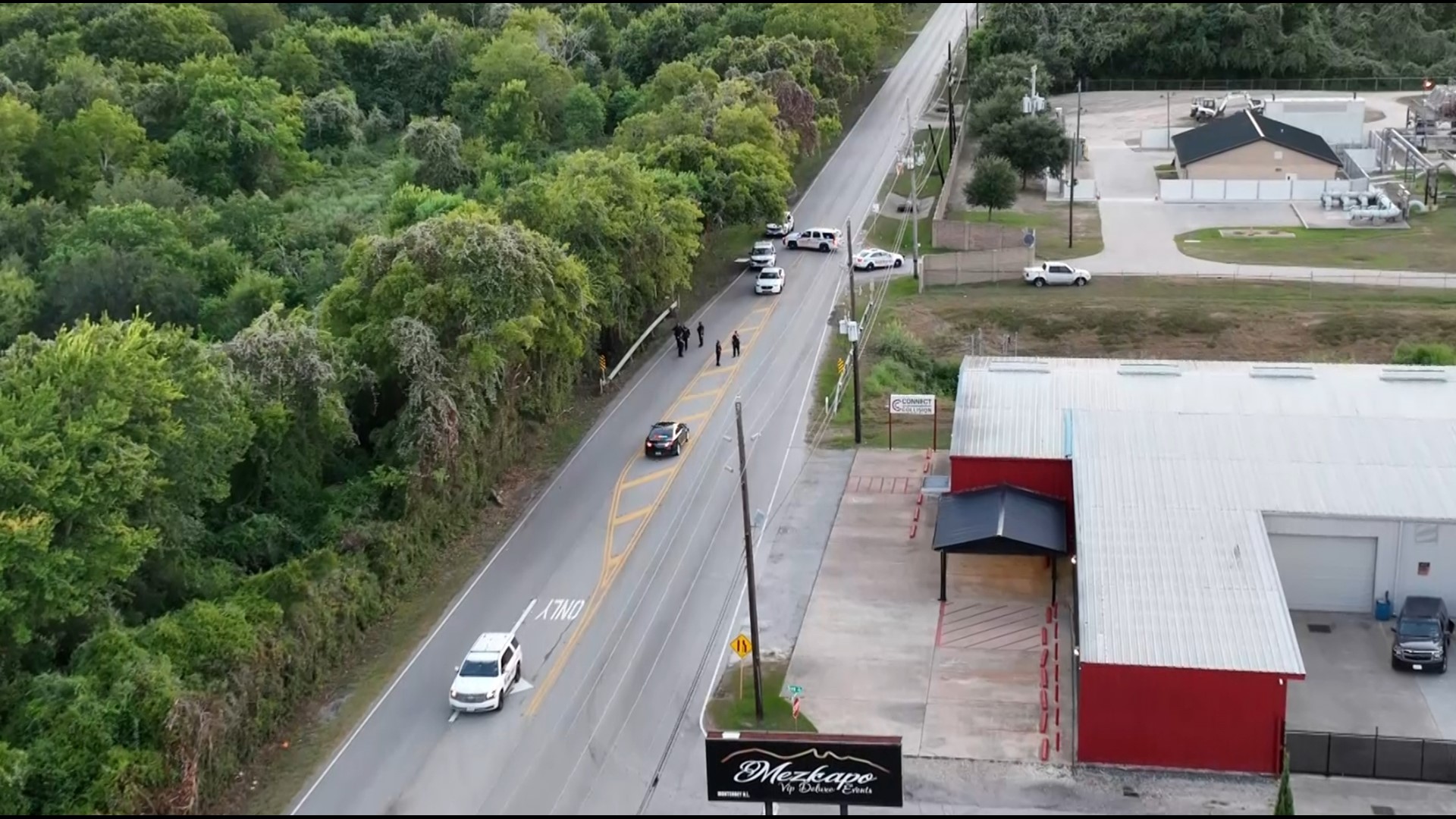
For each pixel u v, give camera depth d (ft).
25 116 371.15
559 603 179.42
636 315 266.36
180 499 170.40
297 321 197.88
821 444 231.09
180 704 135.03
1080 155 433.48
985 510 180.96
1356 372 204.23
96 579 149.59
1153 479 174.70
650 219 267.18
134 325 169.27
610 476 218.79
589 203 250.98
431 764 144.87
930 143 433.48
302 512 189.47
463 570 189.78
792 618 174.40
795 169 416.67
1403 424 185.16
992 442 192.34
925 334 285.43
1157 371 209.15
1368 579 170.81
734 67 424.46
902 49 556.10
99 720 132.77
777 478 217.77
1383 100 492.13
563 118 451.12
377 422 208.23
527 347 209.97
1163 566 156.87
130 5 488.02
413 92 495.41
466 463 200.13
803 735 127.24
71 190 369.91
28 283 292.81
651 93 427.33
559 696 157.79
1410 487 172.24
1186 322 282.36
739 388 255.09
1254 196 381.81
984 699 154.30
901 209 375.86
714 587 182.70
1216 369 209.77
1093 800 135.95
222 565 172.14
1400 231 342.85
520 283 208.23
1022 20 542.16
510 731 150.92
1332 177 388.16
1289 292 297.33
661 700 156.66
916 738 147.33
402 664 165.89
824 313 295.48
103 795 127.95
